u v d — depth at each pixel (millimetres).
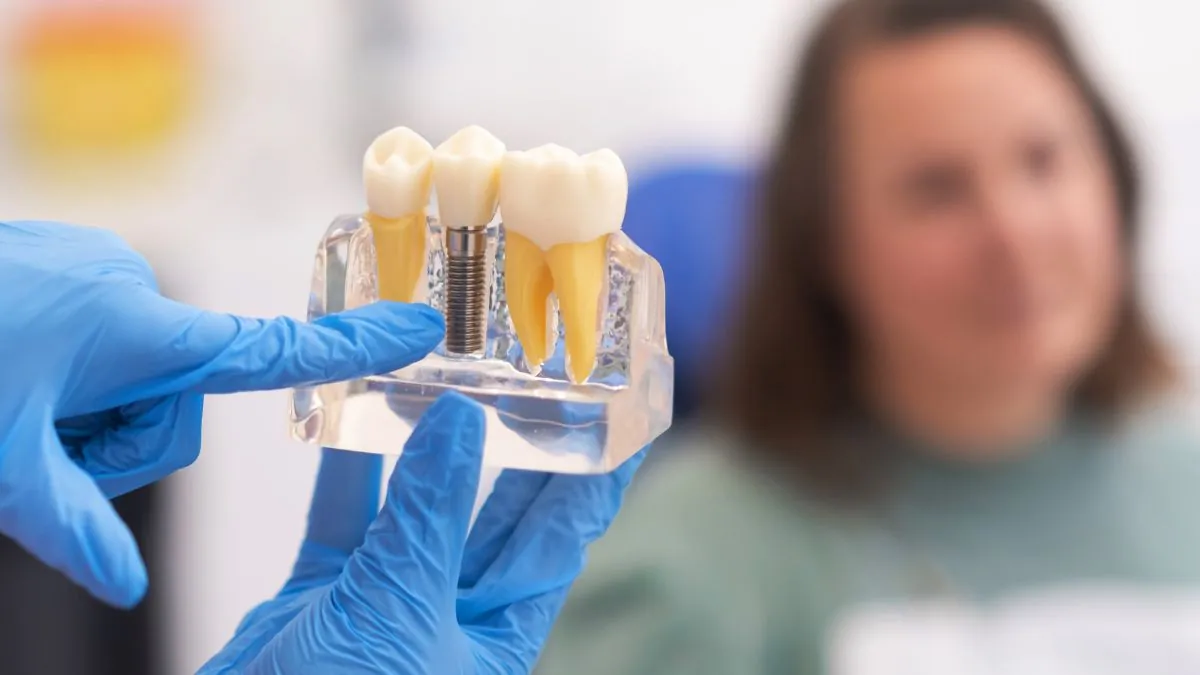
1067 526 1357
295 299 1522
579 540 616
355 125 1580
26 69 1521
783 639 1282
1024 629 1250
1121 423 1424
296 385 496
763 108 1605
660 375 568
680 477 1376
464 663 537
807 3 1488
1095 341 1404
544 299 505
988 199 1272
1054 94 1304
